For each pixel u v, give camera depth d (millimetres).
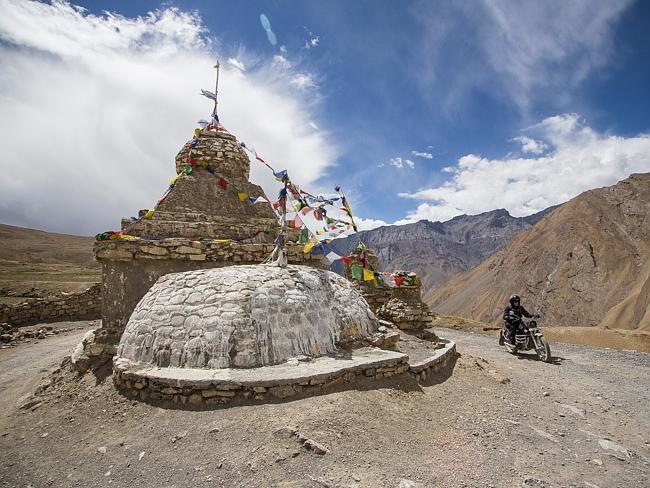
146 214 11594
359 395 6535
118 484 4699
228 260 9820
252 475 4625
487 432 6242
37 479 4961
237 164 13805
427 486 4594
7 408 7363
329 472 4676
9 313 16938
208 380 6102
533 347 12969
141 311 7508
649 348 15273
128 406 6293
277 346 7082
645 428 6910
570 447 5969
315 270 9289
